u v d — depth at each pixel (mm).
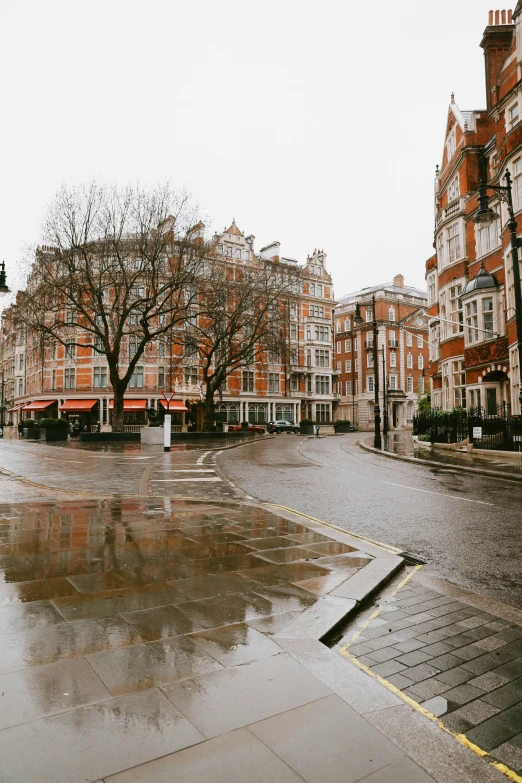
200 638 3646
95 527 7363
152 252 32406
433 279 36344
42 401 51094
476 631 4164
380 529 8008
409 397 70375
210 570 5367
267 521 8023
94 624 3857
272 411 59781
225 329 40719
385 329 69500
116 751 2357
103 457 21562
